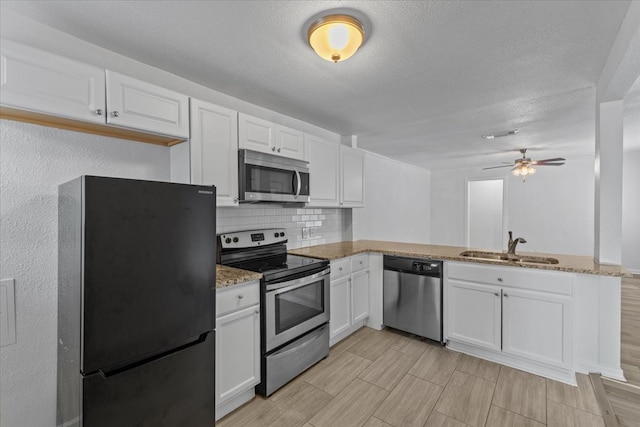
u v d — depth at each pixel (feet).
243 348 6.29
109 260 3.86
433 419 6.00
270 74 6.89
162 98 5.77
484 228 23.09
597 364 7.35
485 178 21.53
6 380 4.76
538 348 7.51
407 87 7.64
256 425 5.88
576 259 8.43
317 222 11.55
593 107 9.14
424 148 15.28
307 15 4.82
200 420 4.89
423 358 8.48
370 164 16.31
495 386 7.10
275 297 6.93
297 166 8.83
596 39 5.52
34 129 5.00
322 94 8.08
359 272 10.23
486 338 8.28
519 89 7.80
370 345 9.30
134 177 6.26
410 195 20.76
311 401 6.61
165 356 4.46
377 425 5.86
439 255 9.25
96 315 3.76
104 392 3.86
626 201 17.87
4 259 4.74
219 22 4.99
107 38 5.44
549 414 6.08
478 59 6.25
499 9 4.68
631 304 12.57
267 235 8.95
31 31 4.93
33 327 4.98
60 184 5.18
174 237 4.50
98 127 5.30
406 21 4.96
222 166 6.85
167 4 4.53
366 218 15.92
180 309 4.58
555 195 19.29
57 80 4.51
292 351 7.30
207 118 6.56
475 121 10.58
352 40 4.97
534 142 13.87
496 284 8.11
